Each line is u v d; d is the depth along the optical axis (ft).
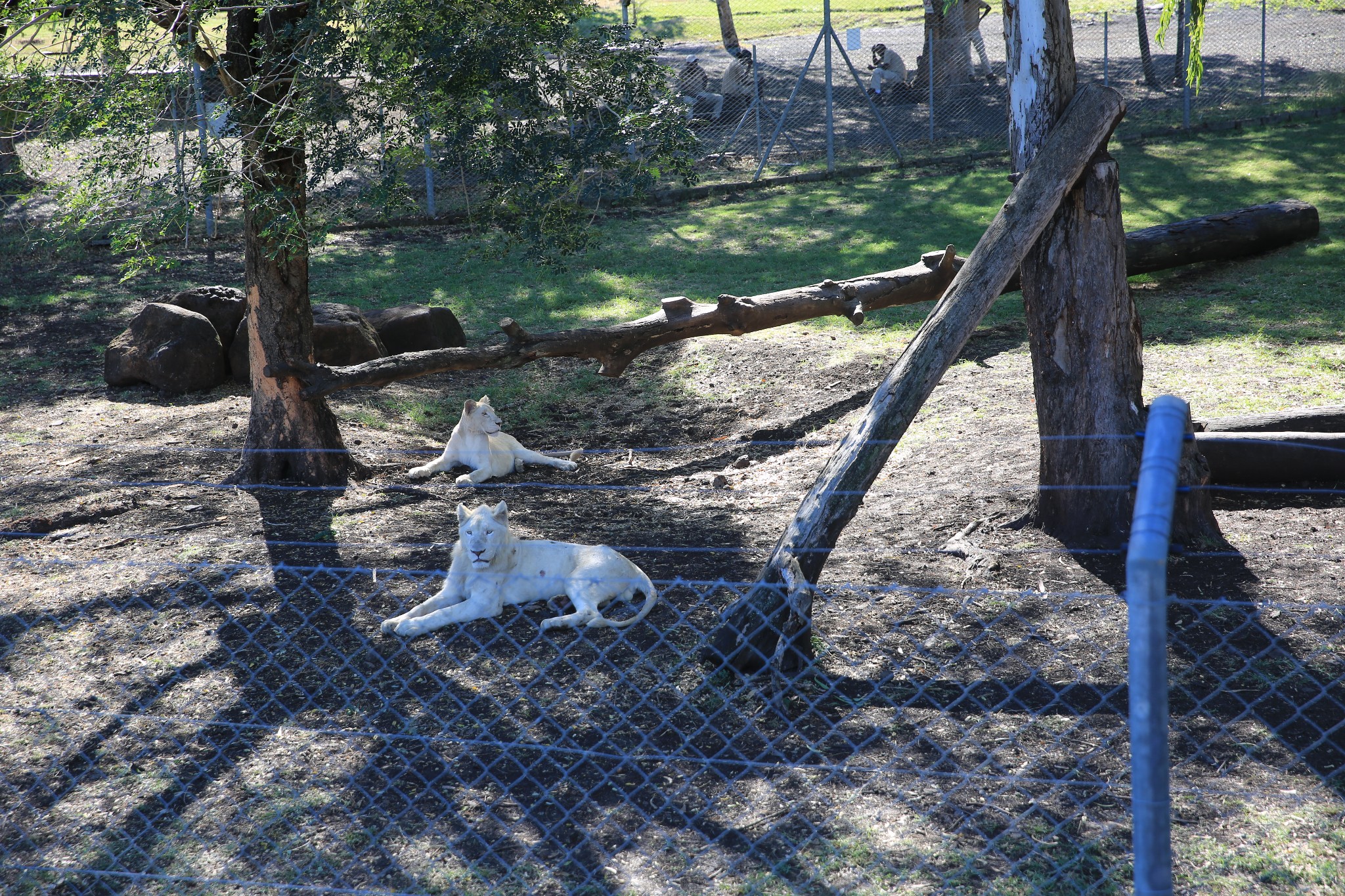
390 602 18.79
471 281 45.34
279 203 21.75
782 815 12.41
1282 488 21.76
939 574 19.03
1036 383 20.48
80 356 36.81
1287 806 12.10
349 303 42.27
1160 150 61.36
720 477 26.18
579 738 14.33
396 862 11.96
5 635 17.65
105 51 19.12
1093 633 16.46
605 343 28.07
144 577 19.92
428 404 33.01
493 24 21.40
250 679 16.21
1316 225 42.45
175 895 11.63
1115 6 101.60
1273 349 31.04
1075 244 19.48
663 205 58.34
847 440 17.56
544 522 23.31
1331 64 76.33
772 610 15.70
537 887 11.42
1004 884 11.04
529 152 22.63
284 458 25.98
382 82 21.49
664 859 11.75
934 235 48.62
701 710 14.88
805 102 78.54
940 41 76.69
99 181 20.02
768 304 31.09
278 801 13.20
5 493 24.82
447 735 14.49
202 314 33.53
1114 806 12.21
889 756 13.50
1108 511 19.77
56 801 13.41
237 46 22.15
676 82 74.54
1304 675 14.87
